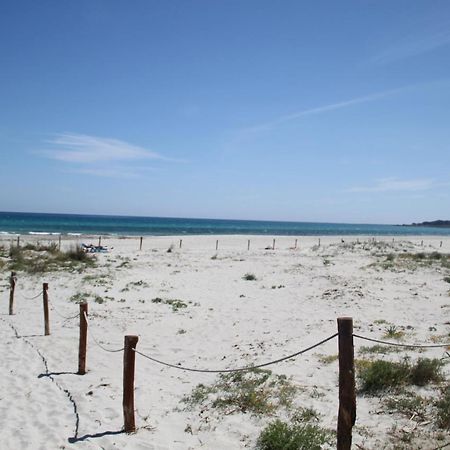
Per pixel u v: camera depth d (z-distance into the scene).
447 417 6.41
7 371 9.37
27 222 97.12
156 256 31.77
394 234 108.62
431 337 11.51
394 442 6.01
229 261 30.22
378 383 7.75
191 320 14.55
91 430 6.83
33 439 6.54
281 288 20.66
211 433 6.66
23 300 16.67
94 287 19.20
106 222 124.31
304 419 6.87
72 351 10.89
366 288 19.52
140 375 9.38
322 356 10.19
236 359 10.27
